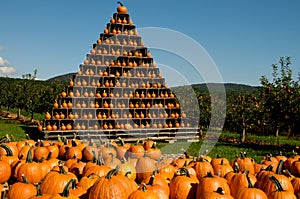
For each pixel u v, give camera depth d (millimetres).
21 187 3906
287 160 5602
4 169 4938
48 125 15000
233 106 18125
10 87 26594
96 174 4320
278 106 13617
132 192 3574
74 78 15500
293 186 4207
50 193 3883
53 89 23562
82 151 6230
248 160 5254
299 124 13375
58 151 6504
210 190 3754
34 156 6184
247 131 20609
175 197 3977
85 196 3707
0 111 30328
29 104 23922
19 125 21453
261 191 3705
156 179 4082
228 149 13344
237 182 4148
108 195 3510
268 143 16406
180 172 4215
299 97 13211
